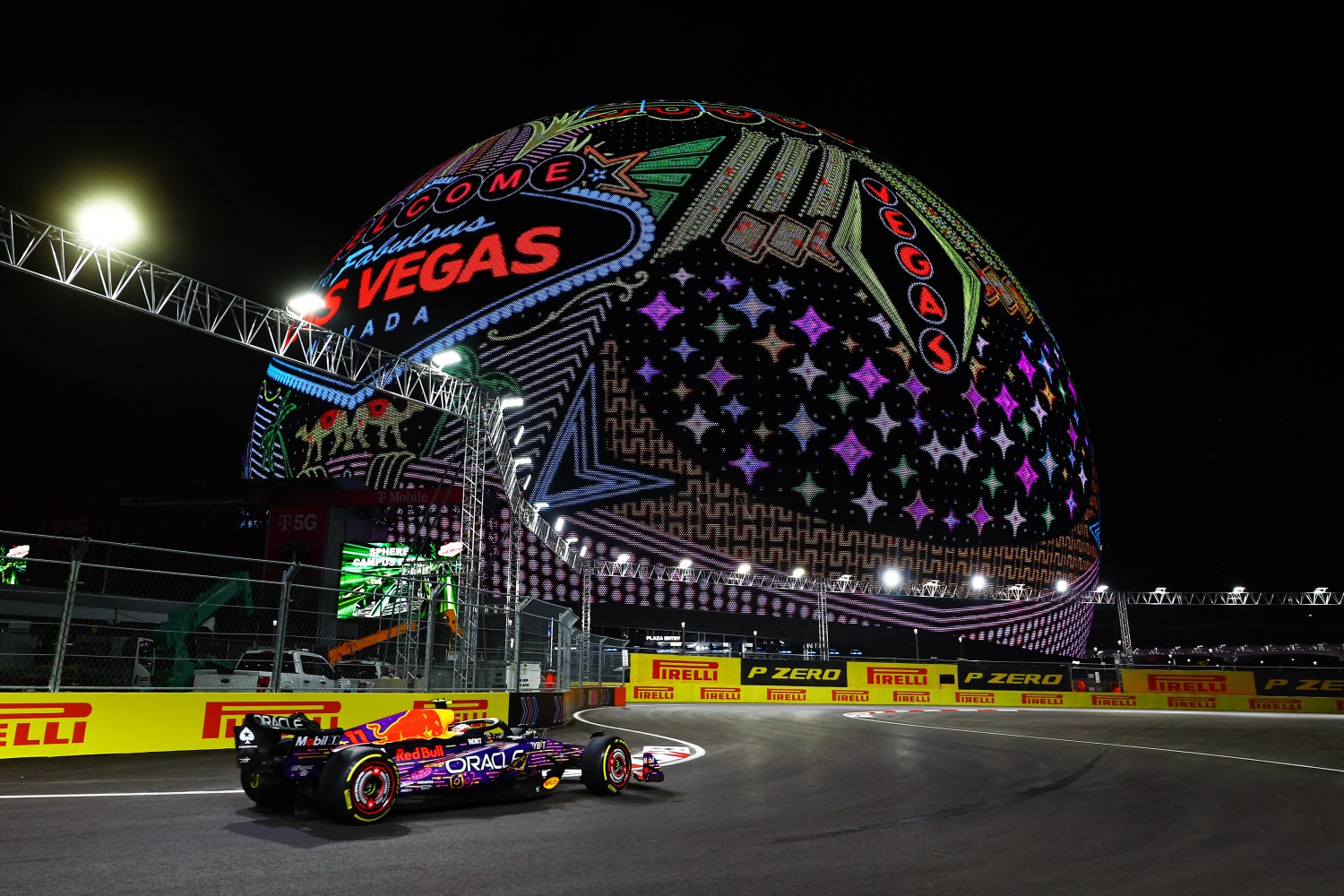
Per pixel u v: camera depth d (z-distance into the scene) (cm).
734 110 11638
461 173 11238
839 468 9081
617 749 1095
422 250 10412
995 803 1060
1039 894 632
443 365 3173
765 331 9356
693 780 1253
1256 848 808
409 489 5509
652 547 8462
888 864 720
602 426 8825
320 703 1700
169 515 5572
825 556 8781
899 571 9019
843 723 2772
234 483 5591
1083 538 10925
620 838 809
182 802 976
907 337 9919
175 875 642
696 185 10100
